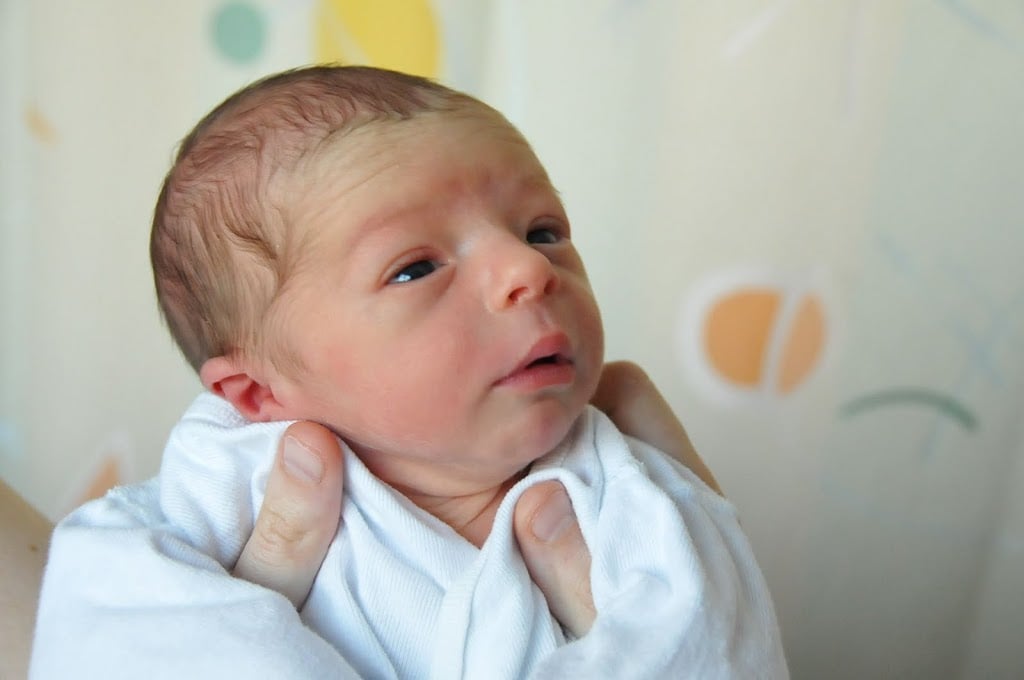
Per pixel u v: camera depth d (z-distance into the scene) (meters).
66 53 1.21
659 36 1.16
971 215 1.09
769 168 1.15
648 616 0.51
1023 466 1.12
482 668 0.53
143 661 0.50
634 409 0.72
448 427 0.56
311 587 0.58
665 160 1.18
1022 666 1.15
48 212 1.24
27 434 1.28
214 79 1.21
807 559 1.21
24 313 1.26
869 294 1.14
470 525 0.63
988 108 1.07
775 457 1.21
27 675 0.58
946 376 1.13
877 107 1.10
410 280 0.57
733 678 0.50
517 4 1.18
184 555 0.56
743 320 1.18
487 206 0.60
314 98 0.63
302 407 0.62
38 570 0.65
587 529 0.57
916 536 1.17
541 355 0.56
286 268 0.60
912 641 1.19
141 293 1.25
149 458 1.29
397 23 1.17
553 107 1.19
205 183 0.64
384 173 0.58
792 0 1.11
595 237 1.21
